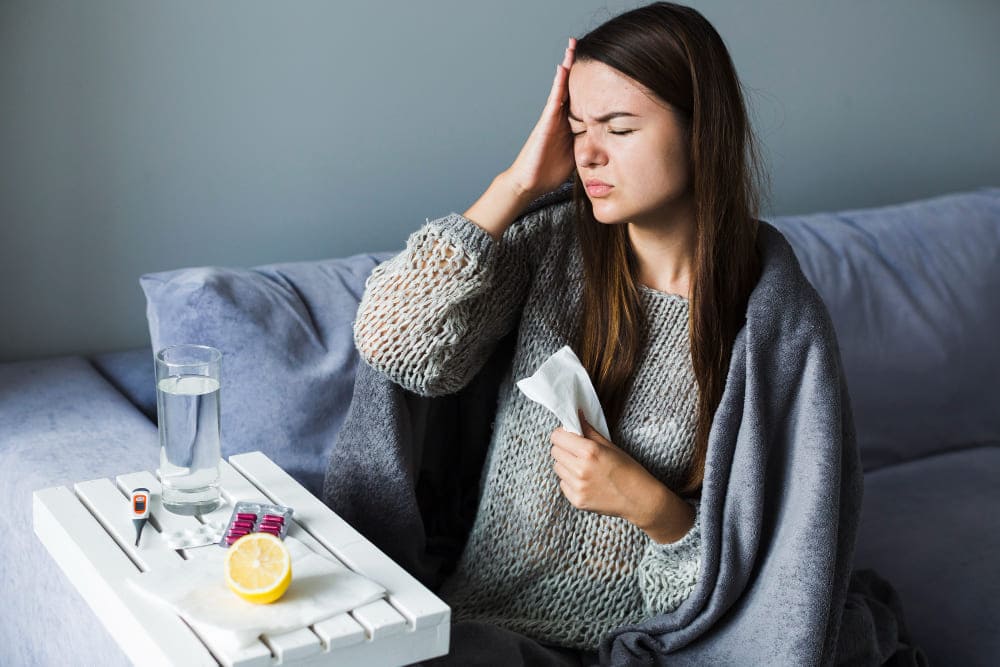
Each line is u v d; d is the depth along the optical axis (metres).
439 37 1.67
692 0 1.90
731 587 1.06
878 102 2.21
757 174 1.16
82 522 1.00
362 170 1.66
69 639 1.06
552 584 1.14
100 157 1.45
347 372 1.33
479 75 1.73
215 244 1.57
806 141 2.15
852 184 2.24
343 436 1.18
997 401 1.86
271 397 1.27
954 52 2.28
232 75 1.51
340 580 0.90
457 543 1.30
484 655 1.03
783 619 1.04
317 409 1.30
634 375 1.14
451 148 1.74
